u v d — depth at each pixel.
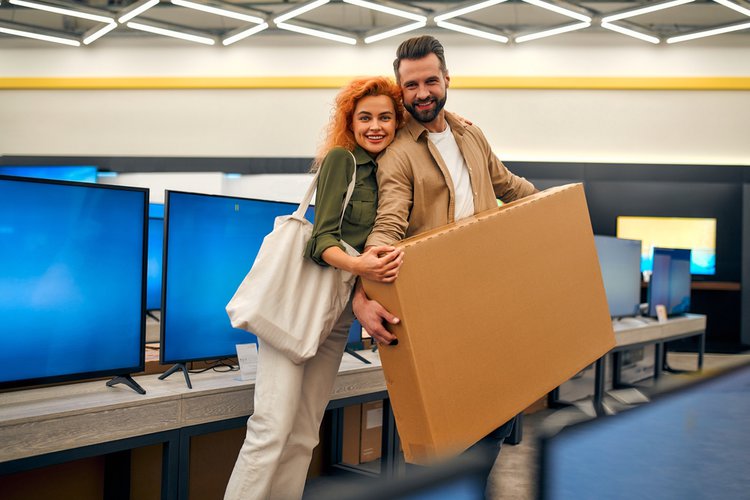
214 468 2.52
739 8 7.48
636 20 8.98
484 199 1.76
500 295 1.52
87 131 9.50
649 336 4.90
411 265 1.37
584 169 9.09
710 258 9.03
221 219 2.37
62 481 2.06
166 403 1.88
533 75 9.26
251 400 2.11
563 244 1.70
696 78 9.12
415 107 1.66
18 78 9.52
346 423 3.15
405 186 1.66
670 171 9.04
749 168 8.96
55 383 1.98
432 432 1.34
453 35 9.32
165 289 2.18
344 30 8.73
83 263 1.90
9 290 1.76
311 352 1.67
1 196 1.75
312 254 1.61
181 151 9.45
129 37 9.47
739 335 9.00
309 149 9.37
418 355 1.35
